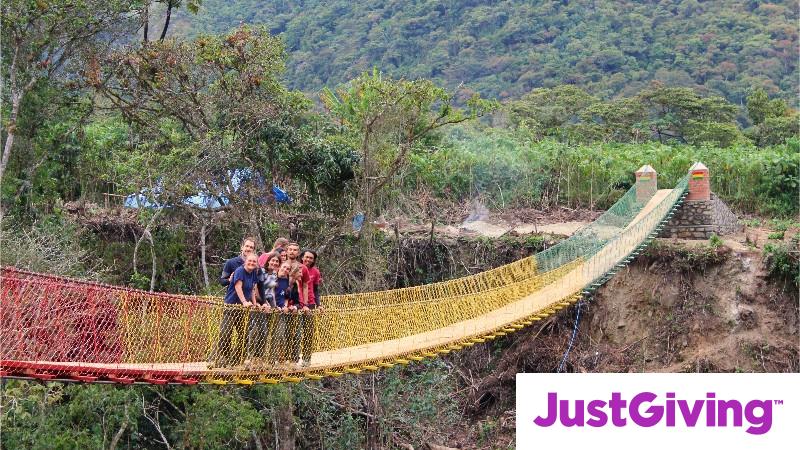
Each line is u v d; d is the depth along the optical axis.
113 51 24.62
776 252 26.55
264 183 24.14
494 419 25.97
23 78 23.70
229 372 13.30
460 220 31.67
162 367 12.71
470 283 20.98
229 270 13.91
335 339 15.20
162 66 24.30
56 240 22.70
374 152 24.55
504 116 45.94
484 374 27.48
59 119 25.05
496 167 33.59
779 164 33.16
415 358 16.16
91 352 12.34
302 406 23.14
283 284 14.38
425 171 32.81
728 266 27.17
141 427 20.81
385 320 16.47
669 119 45.50
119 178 26.11
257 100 24.20
